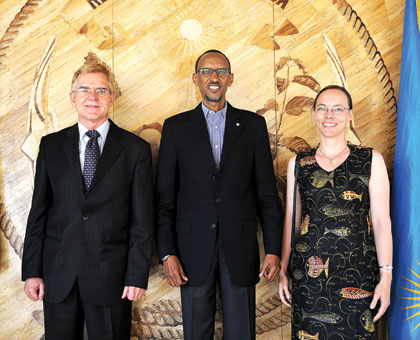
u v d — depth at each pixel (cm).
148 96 308
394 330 273
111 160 256
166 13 309
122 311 255
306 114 312
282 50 312
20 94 304
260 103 312
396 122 312
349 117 261
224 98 278
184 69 309
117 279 252
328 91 262
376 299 244
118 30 307
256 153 275
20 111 304
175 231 271
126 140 264
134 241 256
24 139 303
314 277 248
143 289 253
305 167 261
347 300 243
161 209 270
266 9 312
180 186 271
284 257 273
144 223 257
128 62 307
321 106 259
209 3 310
